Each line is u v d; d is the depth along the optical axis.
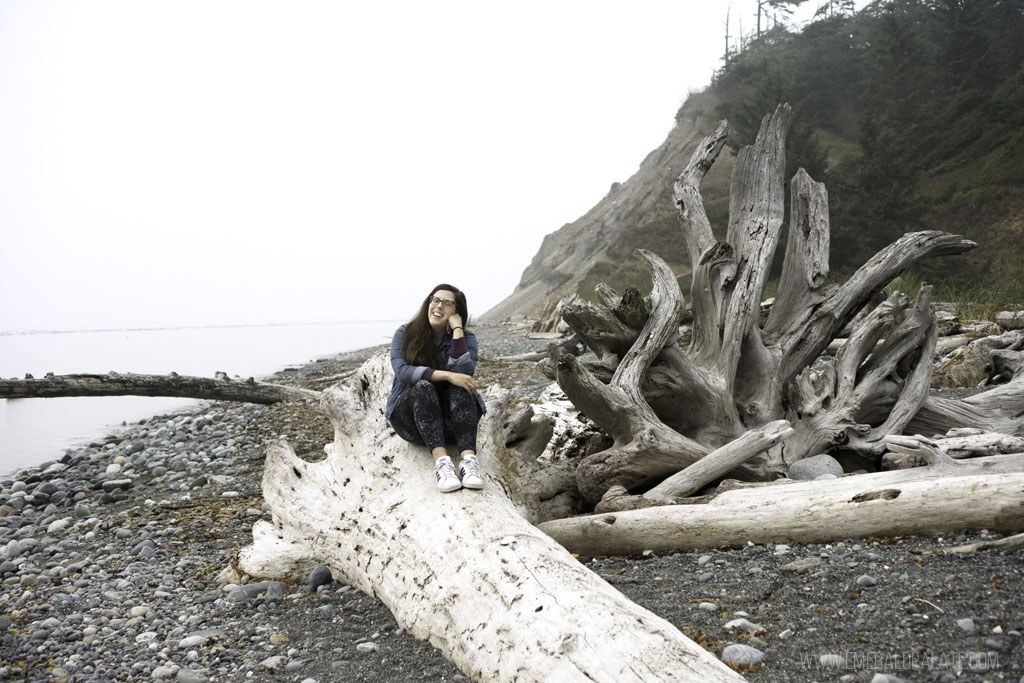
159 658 3.52
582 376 5.03
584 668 2.49
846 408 5.60
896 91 36.50
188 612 4.17
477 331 36.38
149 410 15.89
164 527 6.03
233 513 6.34
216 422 11.60
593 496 5.22
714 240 6.38
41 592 4.69
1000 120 31.02
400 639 3.51
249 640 3.67
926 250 6.20
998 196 25.80
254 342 53.09
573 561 3.25
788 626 3.05
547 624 2.76
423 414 4.16
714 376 5.71
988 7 38.38
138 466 8.70
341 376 15.98
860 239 24.78
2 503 7.31
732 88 51.34
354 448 4.84
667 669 2.36
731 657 2.81
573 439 6.05
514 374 13.73
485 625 3.00
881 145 26.36
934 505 3.75
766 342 6.15
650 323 5.70
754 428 5.70
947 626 2.84
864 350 6.05
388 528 3.96
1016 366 8.25
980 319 12.20
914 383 5.87
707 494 4.86
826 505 3.98
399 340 4.48
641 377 5.54
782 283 6.41
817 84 45.66
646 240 39.53
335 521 4.46
